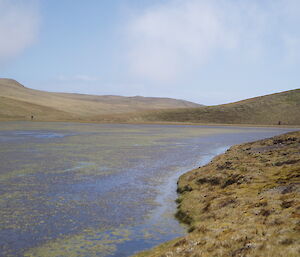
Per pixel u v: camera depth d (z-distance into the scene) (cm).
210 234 1376
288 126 14062
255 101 19538
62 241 1484
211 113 18575
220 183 2458
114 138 6988
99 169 3262
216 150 5112
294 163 2672
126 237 1555
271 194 1841
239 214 1625
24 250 1379
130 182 2744
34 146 5100
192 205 2019
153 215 1906
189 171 3094
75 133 8344
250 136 8244
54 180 2703
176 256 1198
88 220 1773
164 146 5528
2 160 3631
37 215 1820
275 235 1181
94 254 1360
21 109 18500
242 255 1054
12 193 2261
